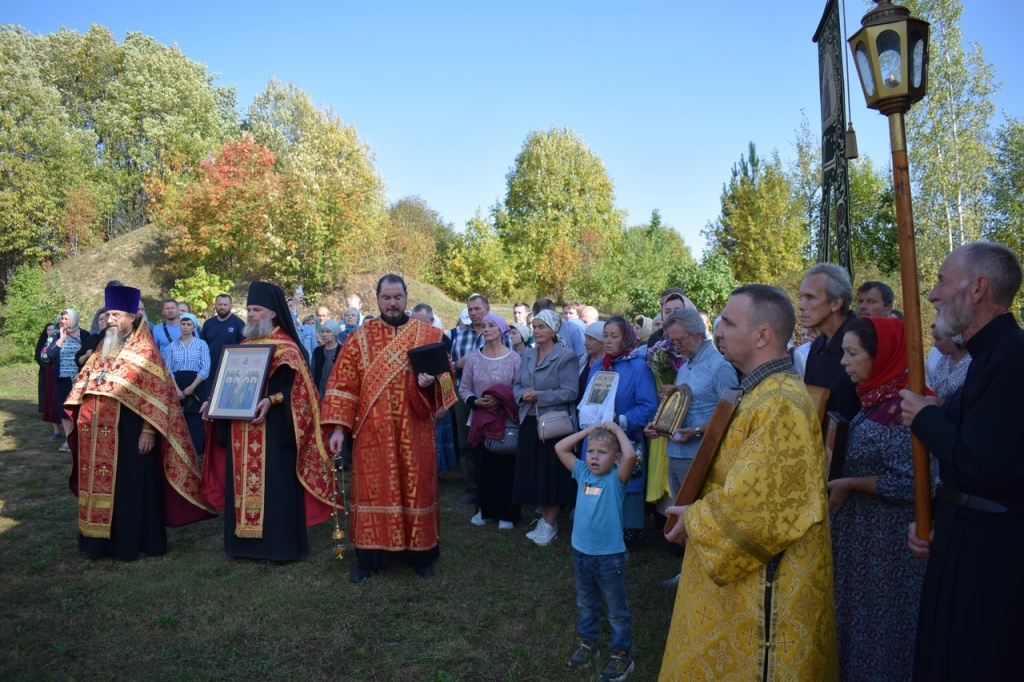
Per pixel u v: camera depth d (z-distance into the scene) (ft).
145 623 14.62
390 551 16.87
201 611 15.19
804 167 97.60
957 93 59.41
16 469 28.14
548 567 17.88
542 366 19.58
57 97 111.75
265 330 18.75
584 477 12.73
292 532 18.07
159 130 128.26
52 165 105.29
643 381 17.78
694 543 7.82
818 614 7.65
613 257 94.22
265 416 17.98
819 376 11.79
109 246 91.86
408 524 16.99
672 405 10.01
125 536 18.12
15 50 115.14
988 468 7.36
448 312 88.22
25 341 65.57
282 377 18.19
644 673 12.57
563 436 18.42
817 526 7.70
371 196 92.38
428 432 17.51
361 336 17.47
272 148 132.46
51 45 144.97
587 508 12.56
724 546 7.54
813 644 7.59
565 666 12.91
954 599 7.85
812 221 98.78
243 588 16.40
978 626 7.67
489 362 21.06
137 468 18.31
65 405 18.44
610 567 12.35
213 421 18.76
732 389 8.34
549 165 148.66
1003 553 7.61
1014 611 7.57
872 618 9.48
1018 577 7.57
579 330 25.23
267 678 12.60
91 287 83.92
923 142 60.59
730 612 7.84
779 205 96.89
